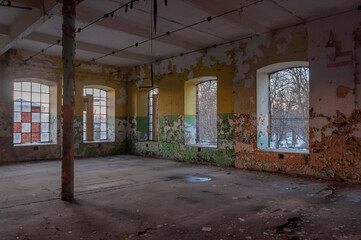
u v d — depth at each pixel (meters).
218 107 7.51
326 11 5.41
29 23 5.42
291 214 3.45
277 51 6.32
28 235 2.82
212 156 7.64
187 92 8.63
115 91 10.41
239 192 4.59
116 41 7.51
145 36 6.60
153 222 3.19
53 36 7.01
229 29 6.47
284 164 6.18
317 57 5.70
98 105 10.46
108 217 3.37
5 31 6.32
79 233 2.87
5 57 8.01
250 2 5.05
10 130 8.13
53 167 7.33
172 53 8.71
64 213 3.53
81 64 9.48
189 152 8.29
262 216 3.38
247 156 6.87
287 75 9.93
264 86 7.00
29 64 8.37
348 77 5.28
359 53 5.16
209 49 7.77
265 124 7.00
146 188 4.92
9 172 6.57
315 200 4.08
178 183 5.34
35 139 8.95
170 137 8.94
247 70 6.89
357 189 4.73
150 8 5.34
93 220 3.26
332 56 5.49
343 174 5.33
